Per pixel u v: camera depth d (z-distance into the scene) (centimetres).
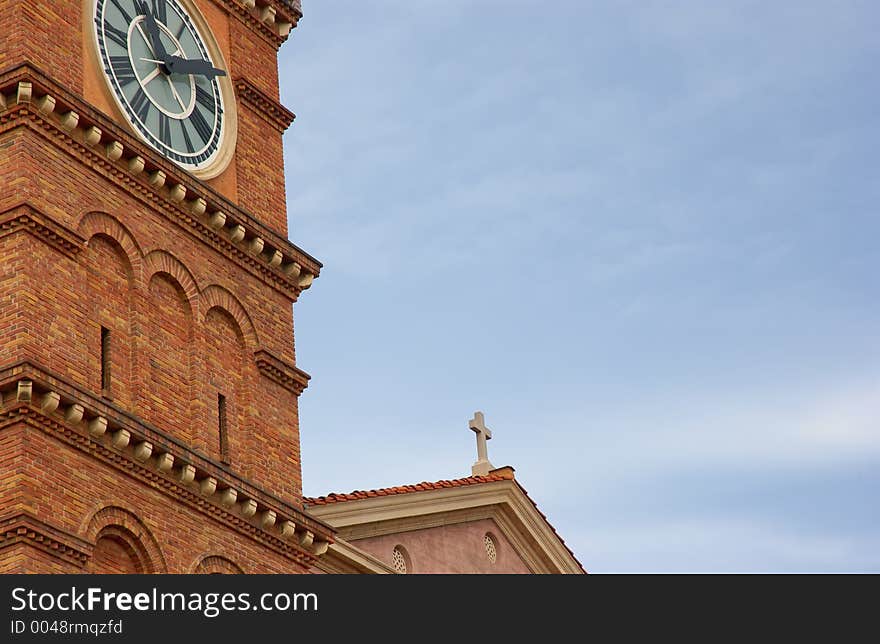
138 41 7669
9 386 6494
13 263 6731
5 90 6944
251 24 8406
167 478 6950
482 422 9500
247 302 7719
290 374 7794
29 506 6388
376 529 8500
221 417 7419
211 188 7612
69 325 6819
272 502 7362
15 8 7138
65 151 7050
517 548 9338
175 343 7300
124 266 7175
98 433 6706
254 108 8212
